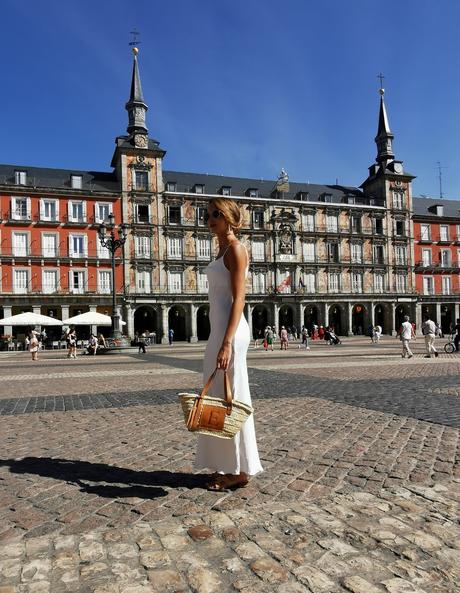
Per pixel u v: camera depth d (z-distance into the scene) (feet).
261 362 68.85
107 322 121.90
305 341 120.78
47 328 176.55
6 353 135.33
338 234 220.43
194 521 11.85
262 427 22.52
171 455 18.04
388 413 25.68
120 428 23.24
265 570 9.47
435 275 238.48
